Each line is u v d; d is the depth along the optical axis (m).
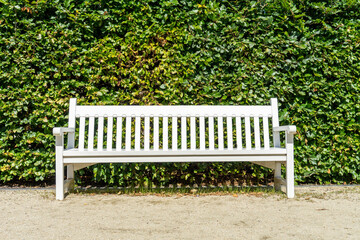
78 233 2.46
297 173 4.34
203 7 4.14
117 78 4.20
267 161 3.96
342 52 4.27
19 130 4.03
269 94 4.22
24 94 4.01
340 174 4.32
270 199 3.53
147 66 4.11
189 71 4.13
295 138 4.24
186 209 3.13
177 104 4.20
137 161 3.56
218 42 4.18
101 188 4.24
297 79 4.28
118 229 2.55
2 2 3.92
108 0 4.13
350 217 2.86
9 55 3.98
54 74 4.03
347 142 4.25
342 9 4.36
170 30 4.15
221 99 4.19
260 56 4.18
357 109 4.35
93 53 4.07
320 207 3.20
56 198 3.51
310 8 4.35
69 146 3.91
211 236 2.39
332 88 4.29
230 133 3.90
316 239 2.34
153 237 2.38
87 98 4.14
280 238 2.36
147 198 3.61
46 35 4.04
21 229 2.55
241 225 2.65
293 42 4.18
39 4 3.99
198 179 4.49
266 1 4.20
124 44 4.11
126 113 3.86
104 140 4.29
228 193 3.85
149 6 4.11
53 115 4.05
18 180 4.43
